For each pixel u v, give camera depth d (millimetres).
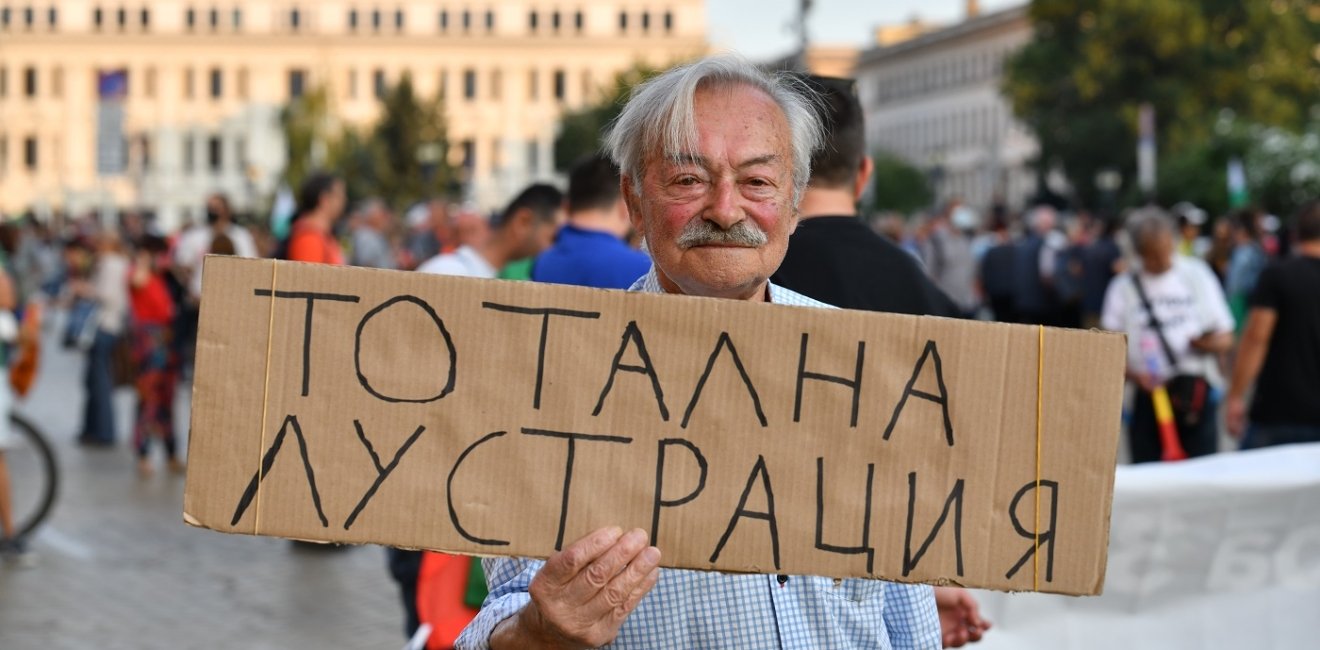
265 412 2744
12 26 112000
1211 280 8969
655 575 2682
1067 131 61250
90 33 111188
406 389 2754
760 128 2855
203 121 111125
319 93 82750
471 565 5473
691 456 2766
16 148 112375
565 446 2760
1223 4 61812
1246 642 5180
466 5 112312
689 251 2863
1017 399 2779
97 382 15148
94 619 8320
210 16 112000
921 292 4328
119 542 10414
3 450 9688
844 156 4445
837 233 4332
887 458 2779
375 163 81875
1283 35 62125
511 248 7559
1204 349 8859
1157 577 5191
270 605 8719
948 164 116500
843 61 139375
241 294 2754
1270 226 27594
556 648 2680
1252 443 8117
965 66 114562
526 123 112250
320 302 2758
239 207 99188
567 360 2764
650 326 2771
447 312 2762
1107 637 5188
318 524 2740
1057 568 2773
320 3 112062
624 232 6723
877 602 2982
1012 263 20859
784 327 2777
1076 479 2773
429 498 2746
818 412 2775
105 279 15094
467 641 2896
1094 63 59469
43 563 9727
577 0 112125
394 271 2766
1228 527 5188
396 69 112312
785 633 2887
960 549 2775
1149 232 8859
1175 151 58031
